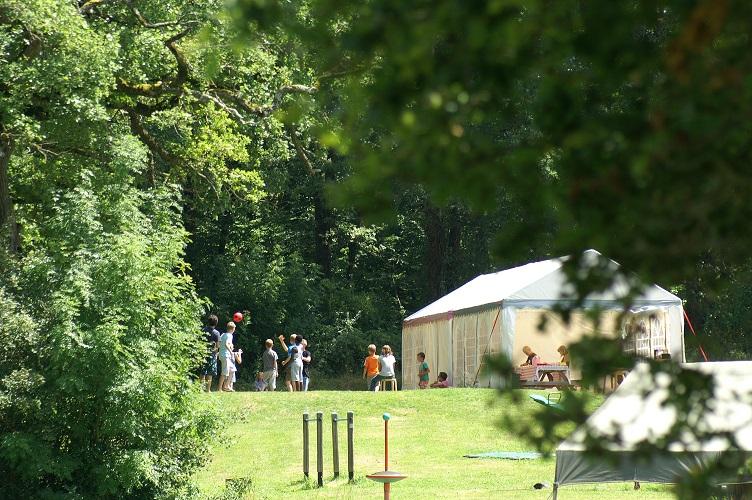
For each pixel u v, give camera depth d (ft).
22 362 105.50
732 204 14.56
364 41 14.30
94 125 144.25
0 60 133.39
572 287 14.90
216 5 155.63
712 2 13.58
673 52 14.08
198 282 323.78
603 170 14.55
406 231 370.94
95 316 107.34
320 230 361.10
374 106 14.83
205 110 193.36
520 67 14.61
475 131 15.33
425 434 160.45
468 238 356.79
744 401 15.99
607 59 14.89
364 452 149.07
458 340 218.59
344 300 350.84
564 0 14.15
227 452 149.79
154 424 109.91
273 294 323.37
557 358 217.36
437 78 14.33
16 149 151.74
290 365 219.61
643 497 115.44
